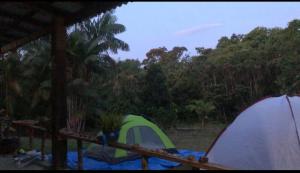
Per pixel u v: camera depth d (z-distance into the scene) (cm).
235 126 761
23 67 1816
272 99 771
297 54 2244
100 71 1998
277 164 681
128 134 866
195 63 2877
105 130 604
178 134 1859
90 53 1881
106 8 592
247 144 725
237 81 2644
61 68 648
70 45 1845
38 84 1830
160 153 547
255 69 2580
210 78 2709
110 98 2083
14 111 1797
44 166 774
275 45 2616
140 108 2266
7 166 802
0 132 1021
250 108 770
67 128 652
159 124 2100
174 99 2697
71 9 629
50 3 597
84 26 1967
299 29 2370
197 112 2384
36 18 695
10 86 1725
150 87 2394
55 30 650
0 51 1016
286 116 717
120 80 2384
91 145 911
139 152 565
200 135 1802
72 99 1820
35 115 1877
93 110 1897
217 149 767
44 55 1806
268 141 703
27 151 1003
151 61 3669
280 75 2359
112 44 1938
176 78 2781
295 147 688
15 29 795
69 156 915
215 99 2616
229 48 3016
